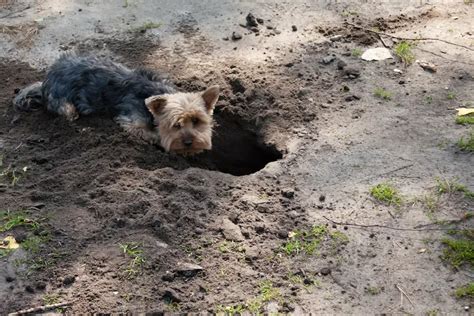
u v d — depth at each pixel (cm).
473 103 273
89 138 269
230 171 284
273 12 312
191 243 241
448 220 244
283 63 291
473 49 292
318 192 252
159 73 286
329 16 309
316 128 270
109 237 242
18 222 245
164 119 271
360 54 292
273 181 255
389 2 314
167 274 235
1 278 235
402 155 260
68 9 319
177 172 259
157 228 243
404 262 236
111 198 250
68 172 259
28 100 279
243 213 247
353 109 274
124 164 262
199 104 272
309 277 234
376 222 244
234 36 301
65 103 275
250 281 234
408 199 249
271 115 275
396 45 295
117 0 322
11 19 315
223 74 288
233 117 280
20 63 299
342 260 237
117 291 232
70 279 234
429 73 284
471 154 258
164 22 310
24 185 256
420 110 272
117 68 281
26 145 269
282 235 242
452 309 228
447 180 252
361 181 254
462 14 307
